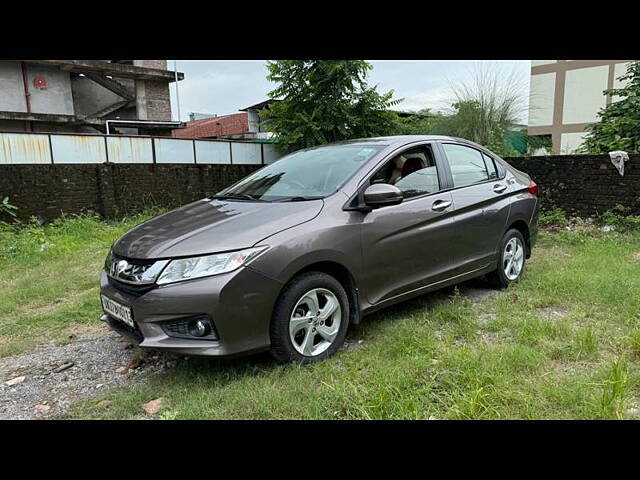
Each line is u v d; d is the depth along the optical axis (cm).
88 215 998
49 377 312
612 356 296
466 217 402
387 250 340
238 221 303
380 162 356
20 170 913
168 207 1167
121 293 293
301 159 406
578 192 790
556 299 406
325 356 306
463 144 441
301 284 292
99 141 1109
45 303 484
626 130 879
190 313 264
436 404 244
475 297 434
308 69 1254
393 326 355
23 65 1764
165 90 2167
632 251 593
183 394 274
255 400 252
